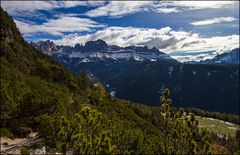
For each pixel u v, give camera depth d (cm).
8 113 5956
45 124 5441
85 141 3281
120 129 5641
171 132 3366
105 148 3341
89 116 3716
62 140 3738
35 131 6181
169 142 3319
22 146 4728
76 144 3328
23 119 6284
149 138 5794
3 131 5431
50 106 6994
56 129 4862
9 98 6038
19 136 5684
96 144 3331
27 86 8831
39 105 6788
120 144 4722
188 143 3234
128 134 5112
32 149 4609
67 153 4059
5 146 4700
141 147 4941
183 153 3203
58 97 8788
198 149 3198
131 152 4619
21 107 6544
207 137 3241
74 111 7725
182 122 3319
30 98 6738
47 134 5116
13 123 5991
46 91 9344
